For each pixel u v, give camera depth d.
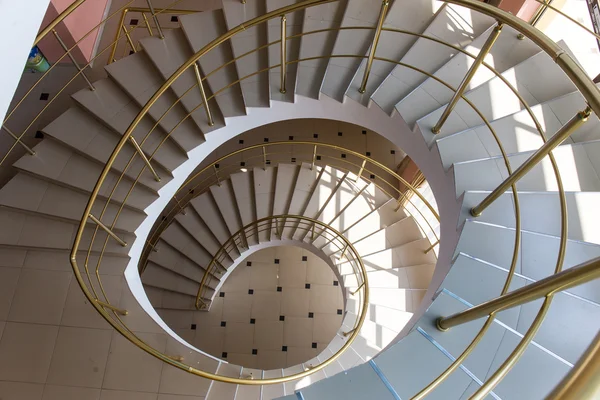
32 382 2.19
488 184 2.02
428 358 1.69
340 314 4.79
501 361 1.61
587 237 1.77
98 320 2.37
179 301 4.52
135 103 2.72
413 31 2.60
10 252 2.49
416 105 2.31
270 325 4.69
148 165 2.44
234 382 1.95
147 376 2.25
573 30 2.55
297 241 4.34
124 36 4.16
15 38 0.53
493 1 2.89
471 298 1.78
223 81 2.67
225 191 4.37
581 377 0.51
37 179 2.59
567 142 2.07
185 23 2.79
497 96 2.26
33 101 3.63
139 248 2.71
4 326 2.30
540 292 1.02
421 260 3.92
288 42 2.70
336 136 5.07
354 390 1.65
